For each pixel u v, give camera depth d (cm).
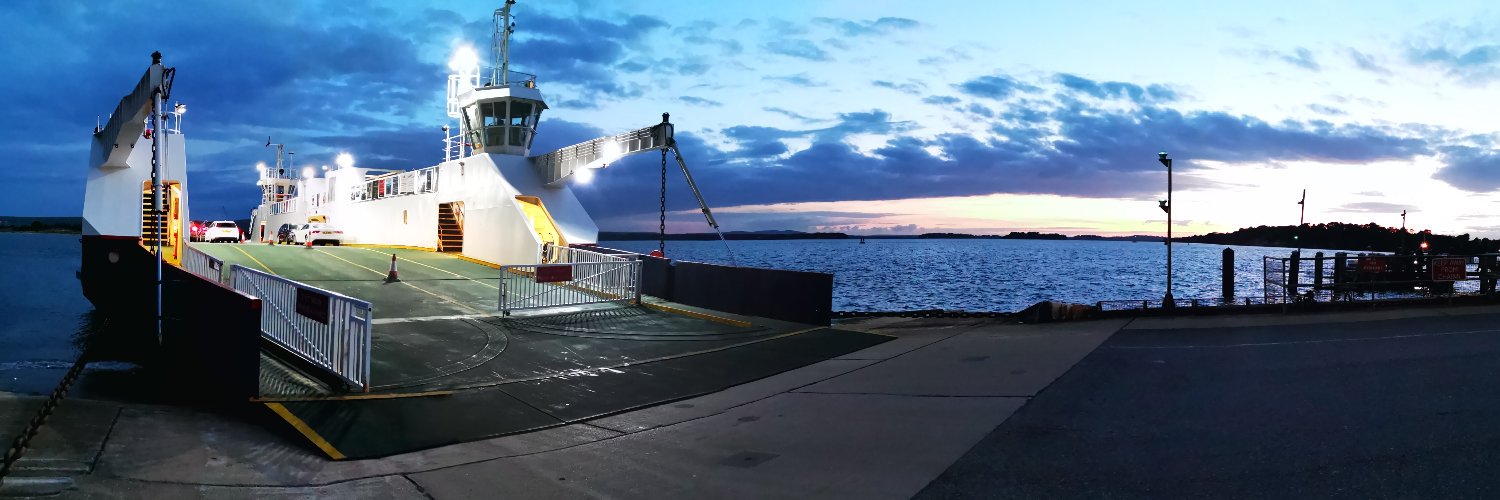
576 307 1848
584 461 729
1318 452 631
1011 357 1208
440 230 3431
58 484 616
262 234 7312
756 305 1812
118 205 2486
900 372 1134
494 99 3247
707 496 618
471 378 1092
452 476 682
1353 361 1038
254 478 664
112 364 1352
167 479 648
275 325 1255
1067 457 662
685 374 1166
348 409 897
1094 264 11988
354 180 4819
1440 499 514
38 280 5072
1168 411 802
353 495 629
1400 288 2320
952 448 712
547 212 2777
